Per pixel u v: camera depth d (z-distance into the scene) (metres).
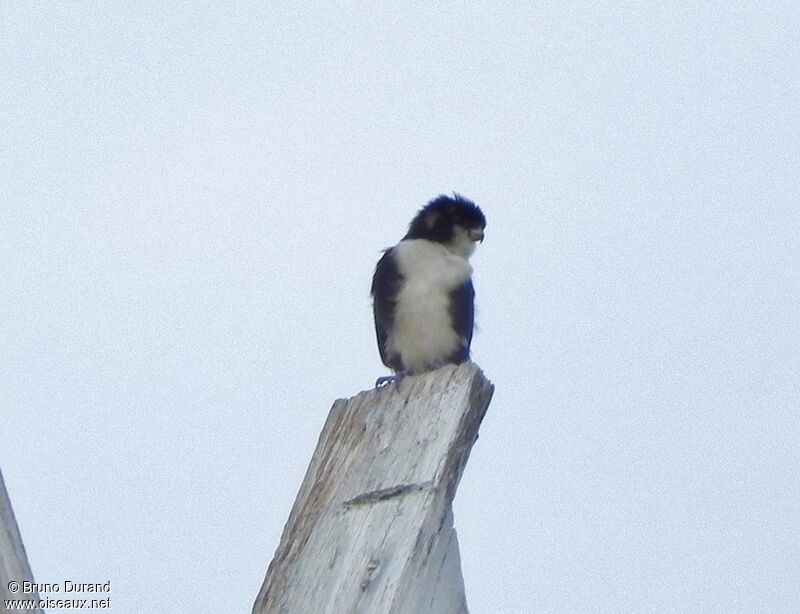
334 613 9.45
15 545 8.27
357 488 10.27
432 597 9.78
